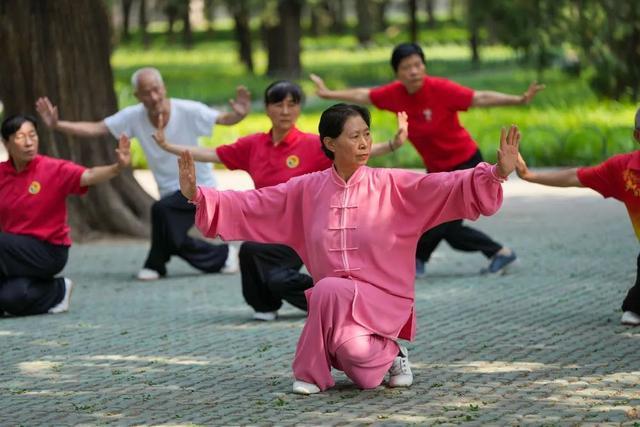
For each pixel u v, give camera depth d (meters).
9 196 12.34
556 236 17.00
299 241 8.84
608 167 10.31
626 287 13.05
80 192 12.40
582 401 8.22
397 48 13.62
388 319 8.53
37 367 9.94
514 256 14.18
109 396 8.80
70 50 17.56
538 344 10.23
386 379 9.03
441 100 13.67
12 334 11.48
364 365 8.50
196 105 14.62
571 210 19.59
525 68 36.19
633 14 30.56
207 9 53.59
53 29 17.50
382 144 11.15
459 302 12.45
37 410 8.45
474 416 7.87
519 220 18.69
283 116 11.38
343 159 8.54
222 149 11.77
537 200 20.95
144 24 80.12
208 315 12.29
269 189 8.75
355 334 8.48
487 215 8.19
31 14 17.42
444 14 116.12
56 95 17.55
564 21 31.48
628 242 16.28
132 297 13.57
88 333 11.42
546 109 32.97
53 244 12.48
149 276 14.81
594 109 31.84
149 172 25.94
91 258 16.48
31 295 12.40
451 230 14.13
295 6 54.72
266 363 9.82
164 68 62.53
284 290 11.59
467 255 15.95
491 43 71.94
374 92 14.00
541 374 9.09
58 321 12.16
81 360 10.17
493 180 8.05
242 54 60.47
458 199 8.28
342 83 50.66
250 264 11.69
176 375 9.45
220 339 10.95
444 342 10.39
